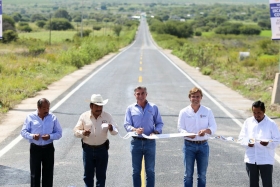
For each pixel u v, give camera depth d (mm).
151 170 8461
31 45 60156
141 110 8422
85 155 8305
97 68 35594
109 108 17312
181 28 173375
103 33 155125
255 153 7789
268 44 63469
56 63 35531
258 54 56438
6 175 9594
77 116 15766
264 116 7844
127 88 23297
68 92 21469
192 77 29547
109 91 22047
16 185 9000
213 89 23625
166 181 9359
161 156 11195
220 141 12758
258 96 20688
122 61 44938
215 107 18078
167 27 173500
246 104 18891
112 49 66312
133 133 8195
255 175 7848
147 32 193625
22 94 19938
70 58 36594
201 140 8273
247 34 174250
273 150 7820
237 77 27500
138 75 30234
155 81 26859
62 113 16219
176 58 52531
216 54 47375
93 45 50312
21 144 12000
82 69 34531
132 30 184500
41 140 8156
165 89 23281
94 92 21594
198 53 43250
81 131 8070
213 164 10602
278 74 18125
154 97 20469
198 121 8234
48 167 8312
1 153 11172
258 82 25000
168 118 15820
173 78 28734
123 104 18266
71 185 9062
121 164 10484
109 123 8234
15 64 31812
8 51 49219
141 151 8398
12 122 14719
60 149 11664
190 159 8320
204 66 36094
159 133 8406
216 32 181625
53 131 8258
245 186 9148
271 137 7750
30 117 8195
